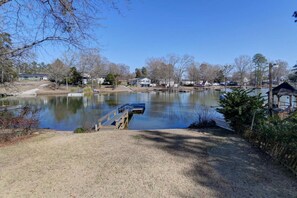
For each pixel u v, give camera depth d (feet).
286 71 205.46
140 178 14.46
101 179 14.28
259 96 28.09
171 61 246.06
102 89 193.57
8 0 20.94
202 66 271.69
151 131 30.50
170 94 161.27
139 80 264.52
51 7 20.90
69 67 176.45
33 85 175.63
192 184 13.62
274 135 19.07
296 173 14.69
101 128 36.86
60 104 93.50
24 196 12.09
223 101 29.25
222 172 15.44
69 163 17.17
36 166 16.51
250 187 13.23
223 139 24.93
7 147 21.88
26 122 28.22
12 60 25.84
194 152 20.06
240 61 250.16
